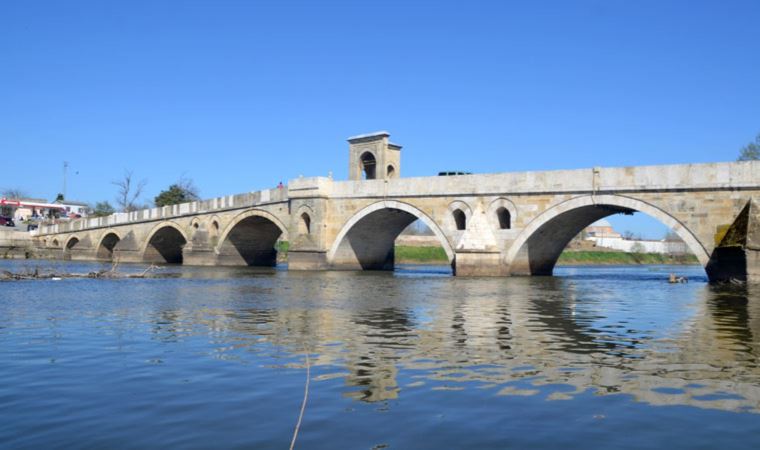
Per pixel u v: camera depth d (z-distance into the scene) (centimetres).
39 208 13038
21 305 2214
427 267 7031
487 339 1442
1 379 1030
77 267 5850
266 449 689
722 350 1295
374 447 695
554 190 3903
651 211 3562
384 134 5334
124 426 775
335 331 1573
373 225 5147
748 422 789
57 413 832
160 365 1142
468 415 816
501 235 4144
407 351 1280
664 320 1817
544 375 1052
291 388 963
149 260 7406
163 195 10344
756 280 3095
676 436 734
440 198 4450
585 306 2238
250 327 1647
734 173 3319
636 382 1001
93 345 1360
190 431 754
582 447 698
